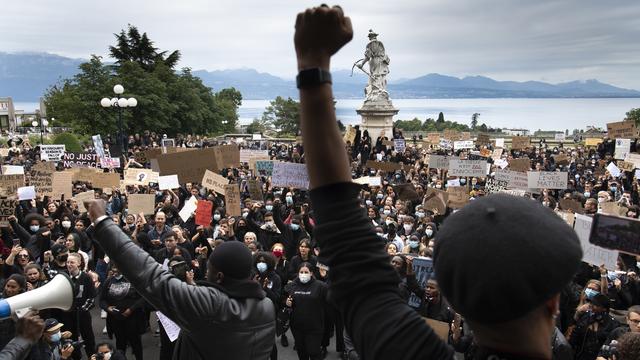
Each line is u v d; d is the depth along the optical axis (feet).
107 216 7.90
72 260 30.76
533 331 3.54
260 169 68.90
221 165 62.80
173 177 53.36
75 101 178.91
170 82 217.15
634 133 82.53
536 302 3.38
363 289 4.21
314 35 4.10
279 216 42.98
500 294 3.34
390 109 138.00
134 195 45.88
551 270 3.33
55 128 188.24
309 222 43.01
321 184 4.35
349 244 4.27
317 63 4.14
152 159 75.36
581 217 30.68
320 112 4.16
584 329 25.72
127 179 61.82
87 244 41.57
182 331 9.44
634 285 30.45
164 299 7.99
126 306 30.89
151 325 39.19
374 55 138.10
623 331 23.50
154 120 195.11
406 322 3.99
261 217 48.24
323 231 4.34
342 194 4.33
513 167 72.43
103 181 59.82
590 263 30.07
